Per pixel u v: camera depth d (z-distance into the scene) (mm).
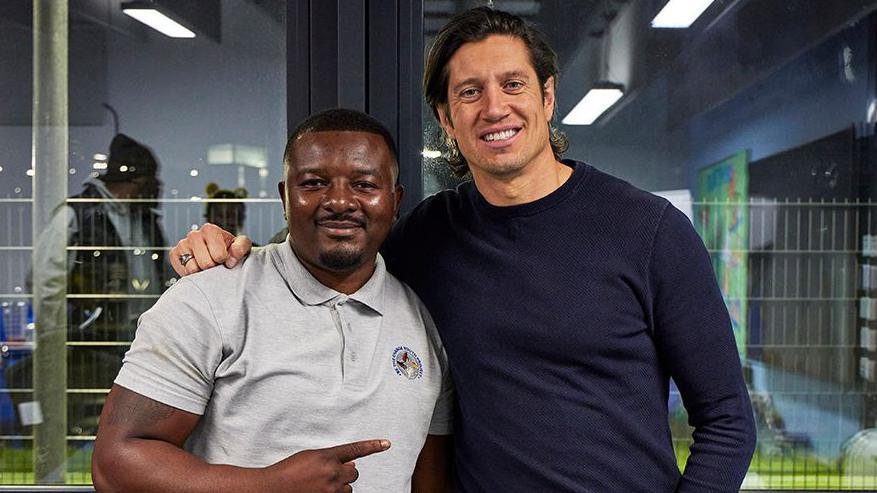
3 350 1381
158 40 1374
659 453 1017
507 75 1000
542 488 1010
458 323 1048
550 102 1067
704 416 1019
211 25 1371
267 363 941
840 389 1361
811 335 1362
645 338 1019
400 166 1335
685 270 994
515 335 1017
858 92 1351
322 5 1327
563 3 1356
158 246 1379
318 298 989
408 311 1057
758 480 1374
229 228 1376
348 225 958
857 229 1353
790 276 1358
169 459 884
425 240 1112
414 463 1010
